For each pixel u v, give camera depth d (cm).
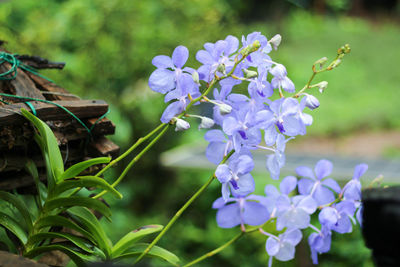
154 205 239
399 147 348
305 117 68
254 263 212
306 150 337
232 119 68
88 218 71
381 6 755
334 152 335
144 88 221
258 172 179
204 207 240
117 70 212
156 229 70
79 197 68
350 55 509
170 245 223
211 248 222
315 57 476
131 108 216
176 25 229
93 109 74
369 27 670
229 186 70
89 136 74
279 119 68
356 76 465
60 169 69
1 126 71
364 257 193
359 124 379
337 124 368
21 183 74
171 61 69
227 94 71
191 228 230
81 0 212
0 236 74
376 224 59
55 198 69
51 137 69
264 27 355
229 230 225
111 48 209
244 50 67
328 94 426
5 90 77
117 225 199
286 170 173
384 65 487
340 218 70
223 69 67
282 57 348
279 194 72
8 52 84
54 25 201
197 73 68
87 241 72
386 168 174
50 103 72
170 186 241
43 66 83
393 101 418
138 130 223
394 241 59
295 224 70
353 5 744
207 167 204
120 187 212
